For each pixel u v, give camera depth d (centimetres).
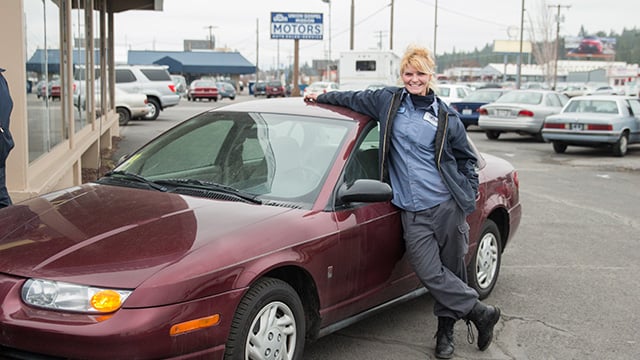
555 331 530
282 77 10219
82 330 315
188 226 373
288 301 386
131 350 318
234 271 351
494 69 10919
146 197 421
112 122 1608
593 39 13038
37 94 793
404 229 452
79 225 376
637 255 762
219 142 484
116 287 322
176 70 7325
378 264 453
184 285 330
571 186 1227
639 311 580
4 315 324
